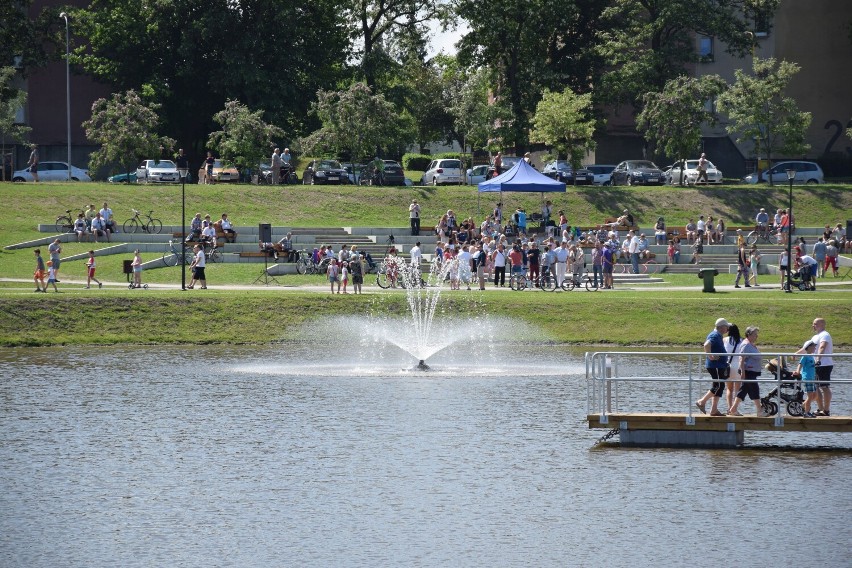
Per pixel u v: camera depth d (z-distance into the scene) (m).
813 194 119.69
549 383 58.44
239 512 36.19
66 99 141.38
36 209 104.25
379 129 124.44
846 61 146.88
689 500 37.38
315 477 40.06
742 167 146.38
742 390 44.34
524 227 103.94
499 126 139.62
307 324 75.62
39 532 34.38
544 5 134.88
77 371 61.47
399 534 34.16
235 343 73.38
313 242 100.25
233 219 108.06
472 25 136.62
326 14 142.12
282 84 133.12
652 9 136.62
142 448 43.88
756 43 138.88
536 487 38.88
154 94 132.25
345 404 52.41
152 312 75.44
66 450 43.56
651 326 74.69
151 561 31.88
